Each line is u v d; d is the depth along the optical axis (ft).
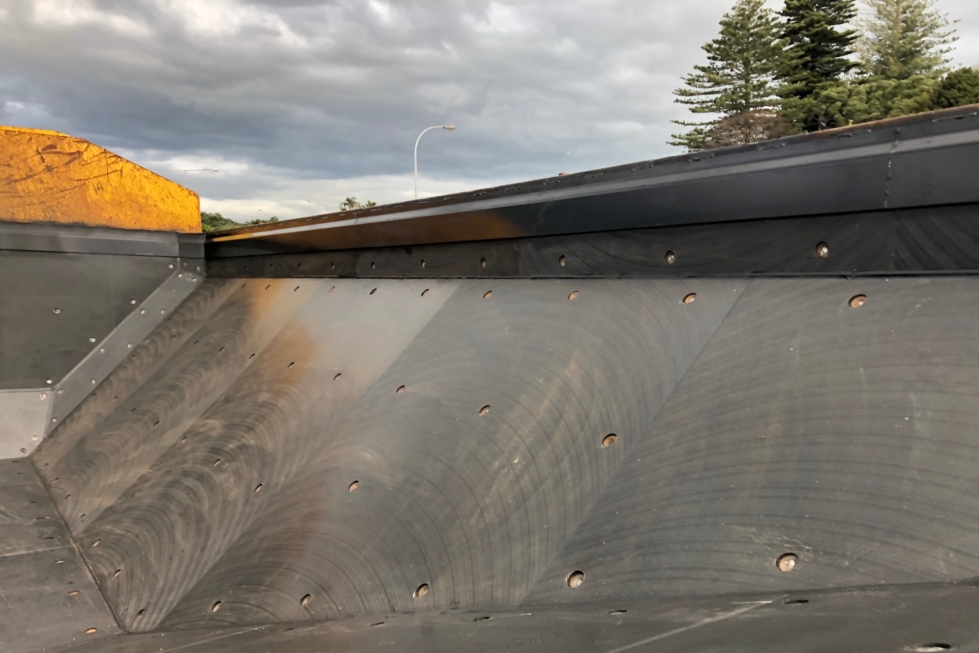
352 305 13.94
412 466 8.30
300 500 8.96
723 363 6.79
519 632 4.62
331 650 5.05
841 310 6.41
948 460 4.69
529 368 8.71
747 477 5.54
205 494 10.64
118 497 12.16
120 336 19.69
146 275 20.57
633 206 8.96
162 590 8.93
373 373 11.07
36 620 8.91
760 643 3.20
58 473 14.55
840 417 5.46
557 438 7.39
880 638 2.97
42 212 18.75
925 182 6.00
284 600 7.32
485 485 7.38
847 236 6.74
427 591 6.49
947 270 5.99
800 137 7.08
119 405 16.55
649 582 5.25
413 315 12.09
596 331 8.55
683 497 5.76
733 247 7.84
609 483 6.42
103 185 19.84
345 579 7.15
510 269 11.28
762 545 4.97
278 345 14.46
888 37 140.05
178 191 21.43
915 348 5.55
